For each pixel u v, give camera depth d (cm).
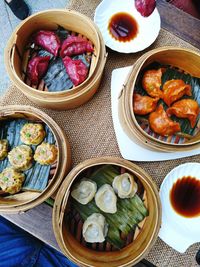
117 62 38
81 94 33
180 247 34
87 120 37
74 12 35
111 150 37
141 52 38
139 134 33
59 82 37
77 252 32
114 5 39
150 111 35
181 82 36
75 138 37
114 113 36
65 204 31
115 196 34
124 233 34
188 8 44
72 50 37
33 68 36
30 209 35
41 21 37
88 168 34
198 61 35
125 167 32
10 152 35
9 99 38
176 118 37
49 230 35
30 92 34
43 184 35
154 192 32
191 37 39
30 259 44
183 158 36
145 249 31
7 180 34
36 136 35
